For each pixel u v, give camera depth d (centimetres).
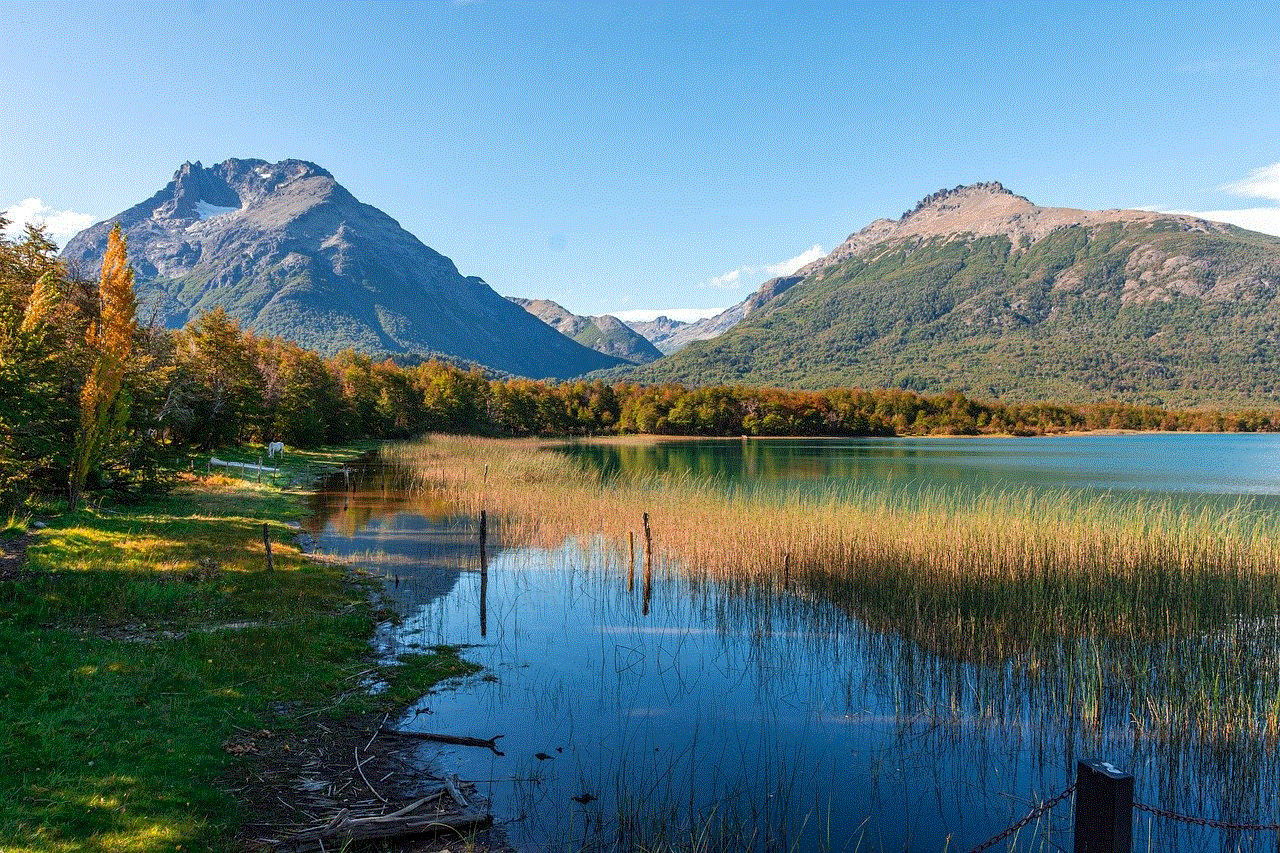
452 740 988
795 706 1162
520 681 1232
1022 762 995
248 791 794
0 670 955
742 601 1742
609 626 1555
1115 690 1195
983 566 1812
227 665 1123
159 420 2827
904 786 921
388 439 8769
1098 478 5312
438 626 1520
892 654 1395
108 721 875
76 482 2162
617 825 795
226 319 5153
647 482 3822
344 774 867
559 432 12731
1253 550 1911
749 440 12388
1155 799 909
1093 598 1591
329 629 1391
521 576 1969
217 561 1773
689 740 1033
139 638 1193
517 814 811
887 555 1923
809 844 783
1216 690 1055
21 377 1936
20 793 688
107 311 2253
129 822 678
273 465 4650
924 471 5853
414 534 2539
